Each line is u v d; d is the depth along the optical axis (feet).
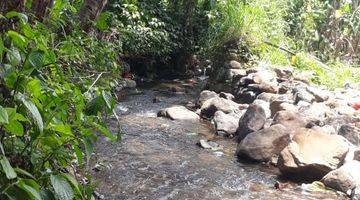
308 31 33.35
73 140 5.93
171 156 15.71
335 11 32.07
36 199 4.66
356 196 12.68
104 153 15.11
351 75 28.30
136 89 27.17
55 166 6.34
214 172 14.56
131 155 15.24
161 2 30.76
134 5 26.09
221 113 20.48
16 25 6.14
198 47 32.09
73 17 12.62
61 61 9.67
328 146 14.80
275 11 31.76
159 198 12.25
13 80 5.16
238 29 29.60
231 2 30.12
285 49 29.63
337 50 32.55
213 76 29.63
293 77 26.35
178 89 27.84
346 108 20.92
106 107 6.08
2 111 4.34
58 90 6.34
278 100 21.13
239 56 29.37
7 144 5.43
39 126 4.92
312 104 21.18
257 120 18.11
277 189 13.51
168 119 20.92
